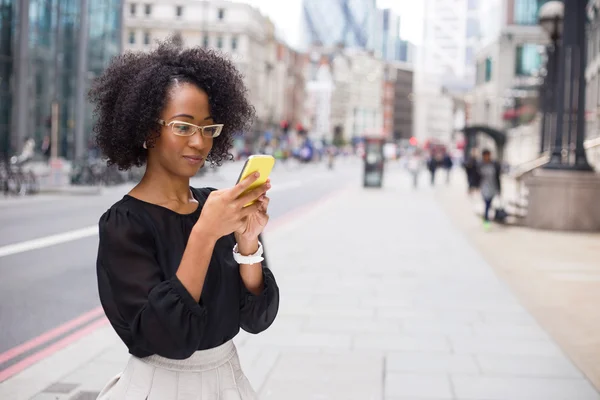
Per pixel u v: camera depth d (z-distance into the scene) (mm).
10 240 11336
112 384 1783
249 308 1822
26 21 37469
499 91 65562
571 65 14766
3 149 37281
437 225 15766
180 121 1631
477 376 4637
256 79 99062
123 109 1677
